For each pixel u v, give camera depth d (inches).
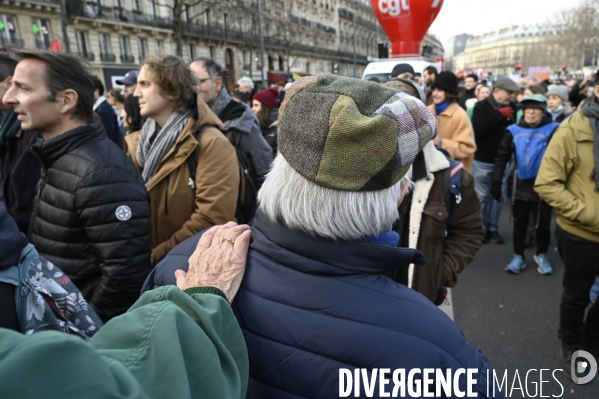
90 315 49.3
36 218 64.9
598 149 82.7
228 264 33.8
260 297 32.3
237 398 24.7
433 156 65.7
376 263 31.8
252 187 101.7
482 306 129.8
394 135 28.7
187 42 1141.1
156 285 40.4
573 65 1950.1
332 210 30.2
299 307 31.0
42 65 60.8
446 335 30.6
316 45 1951.3
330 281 31.3
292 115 30.5
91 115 66.6
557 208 88.0
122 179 61.9
